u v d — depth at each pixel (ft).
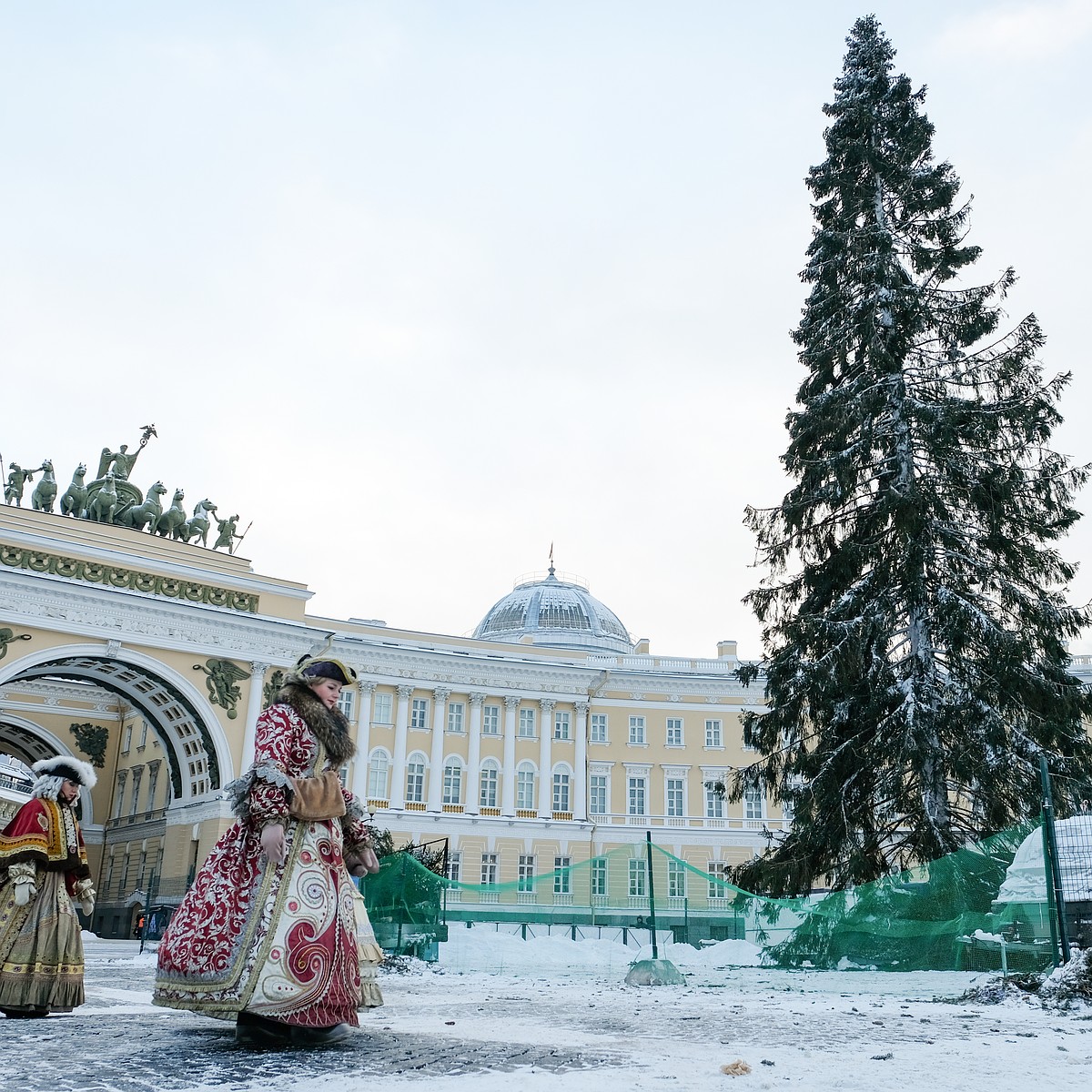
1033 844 45.80
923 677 76.38
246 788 17.71
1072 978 33.78
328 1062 16.56
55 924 24.35
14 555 135.03
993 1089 15.74
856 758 76.95
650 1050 19.98
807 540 85.05
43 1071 15.39
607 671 203.31
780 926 56.80
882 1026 26.63
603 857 70.44
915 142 95.81
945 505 80.74
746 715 85.66
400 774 182.70
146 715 156.87
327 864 18.37
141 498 153.28
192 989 17.38
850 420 83.15
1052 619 77.25
